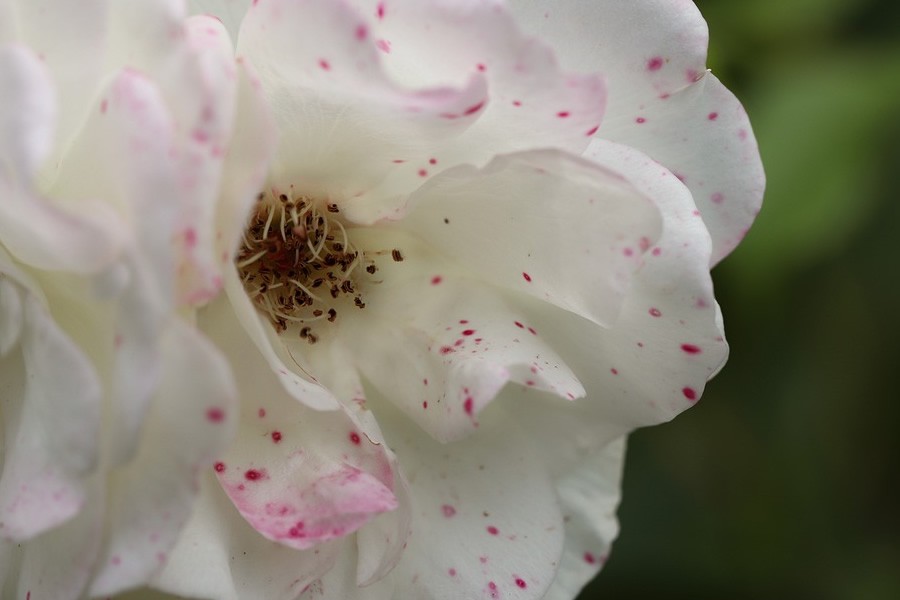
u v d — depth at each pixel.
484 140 0.24
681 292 0.24
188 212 0.22
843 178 0.29
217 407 0.22
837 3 0.29
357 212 0.25
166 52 0.22
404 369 0.25
